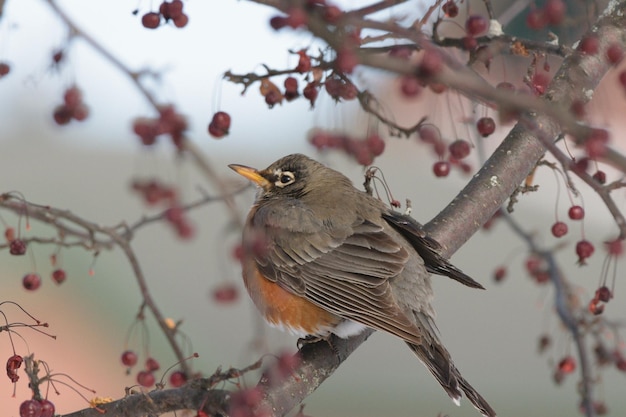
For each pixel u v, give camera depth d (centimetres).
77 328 1869
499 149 1121
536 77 915
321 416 1798
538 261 1184
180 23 764
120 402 808
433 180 2583
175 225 849
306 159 1187
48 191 2458
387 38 735
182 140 661
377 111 881
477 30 810
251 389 774
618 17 1045
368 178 1102
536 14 787
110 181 2542
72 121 799
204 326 1983
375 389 1894
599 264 2370
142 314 918
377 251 1034
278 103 873
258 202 1174
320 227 1069
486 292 2250
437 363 956
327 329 1026
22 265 1952
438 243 1038
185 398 785
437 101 965
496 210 1106
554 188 2670
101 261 2117
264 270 1070
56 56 755
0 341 1800
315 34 557
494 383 1936
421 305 1026
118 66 639
